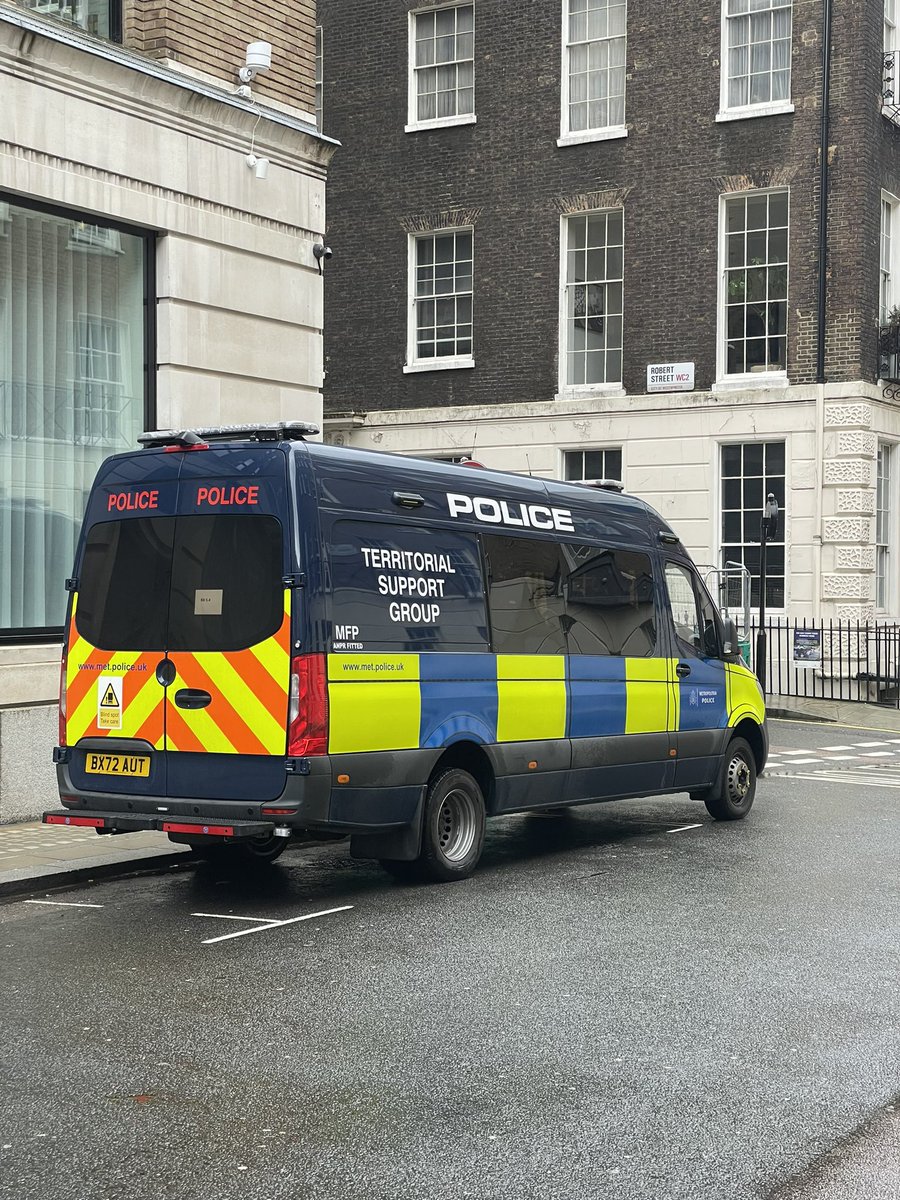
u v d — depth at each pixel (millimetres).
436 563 9492
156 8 13172
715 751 12148
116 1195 4406
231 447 8766
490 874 9797
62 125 12109
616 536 11422
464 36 26484
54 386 12609
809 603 23641
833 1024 6246
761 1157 4727
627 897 8961
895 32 24266
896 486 24562
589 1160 4695
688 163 24531
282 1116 5082
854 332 23266
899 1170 4629
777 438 23797
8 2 11602
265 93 14258
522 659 10148
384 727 8898
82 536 9297
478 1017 6328
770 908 8617
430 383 26766
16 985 6836
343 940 7789
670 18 24625
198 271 13570
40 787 11773
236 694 8570
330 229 27641
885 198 24391
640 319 25016
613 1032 6113
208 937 7855
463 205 26391
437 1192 4441
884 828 11883
